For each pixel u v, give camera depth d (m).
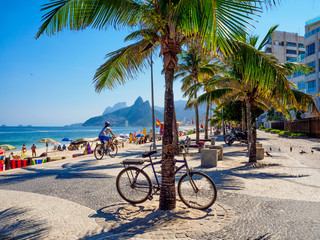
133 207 4.67
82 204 5.04
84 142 36.38
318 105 41.66
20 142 62.25
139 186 4.92
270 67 4.58
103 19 4.08
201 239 3.29
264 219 4.04
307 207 4.70
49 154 28.50
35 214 4.40
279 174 8.17
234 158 12.47
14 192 6.18
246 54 4.73
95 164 11.57
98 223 3.90
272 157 12.72
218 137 38.38
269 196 5.49
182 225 3.73
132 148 23.11
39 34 3.87
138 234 3.45
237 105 28.92
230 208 4.52
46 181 7.66
